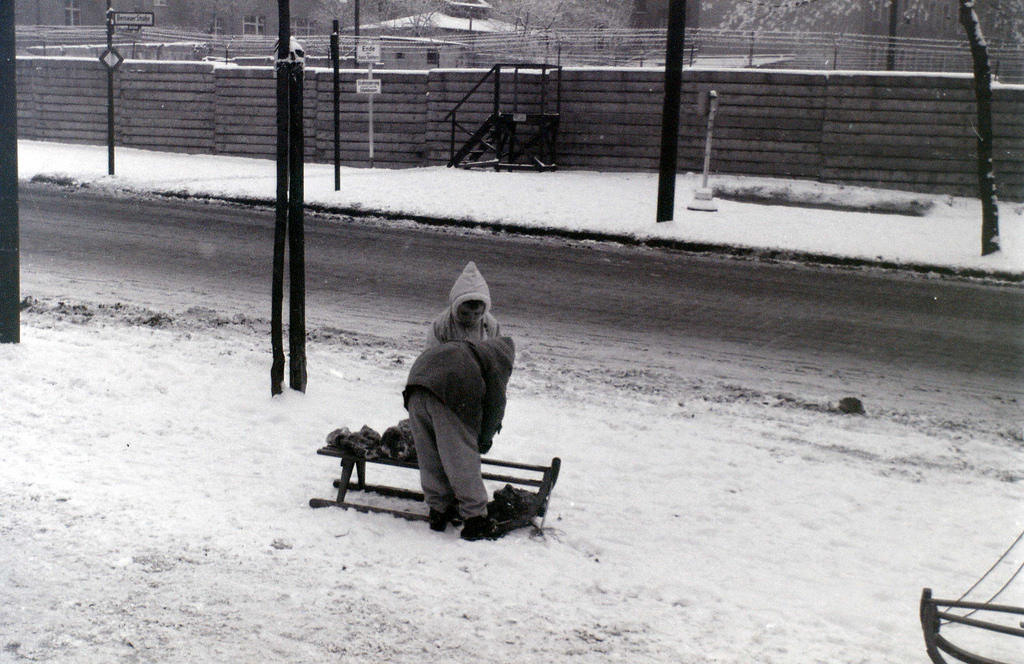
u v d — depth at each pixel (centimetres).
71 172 2320
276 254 804
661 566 543
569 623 471
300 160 801
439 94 2780
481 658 435
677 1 1728
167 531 548
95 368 857
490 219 1855
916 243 1727
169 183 2203
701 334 1146
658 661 439
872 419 855
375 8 5506
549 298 1302
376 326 1116
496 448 724
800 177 2464
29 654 420
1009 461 759
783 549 577
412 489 648
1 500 577
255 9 5766
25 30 4919
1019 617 502
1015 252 1655
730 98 2484
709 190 1948
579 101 2612
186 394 809
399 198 2005
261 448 700
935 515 640
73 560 507
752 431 802
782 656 448
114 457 664
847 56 3344
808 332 1177
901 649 461
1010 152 2295
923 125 2350
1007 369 1047
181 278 1328
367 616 467
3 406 751
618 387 917
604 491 653
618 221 1827
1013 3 3017
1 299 902
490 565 532
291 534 555
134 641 434
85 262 1405
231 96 3064
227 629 448
